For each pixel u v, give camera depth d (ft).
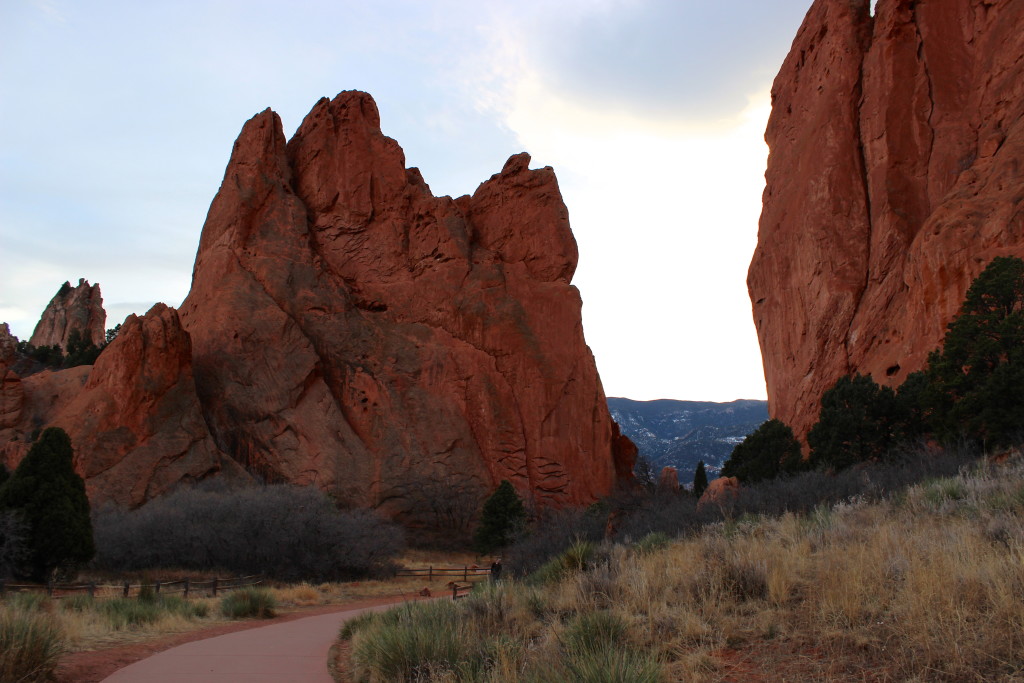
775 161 218.79
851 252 177.88
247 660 37.45
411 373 222.07
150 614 54.39
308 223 245.24
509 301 234.99
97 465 166.71
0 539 79.00
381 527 131.85
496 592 37.37
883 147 178.60
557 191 255.70
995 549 25.79
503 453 216.95
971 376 88.22
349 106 255.91
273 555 112.78
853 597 24.45
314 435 198.90
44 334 428.56
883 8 191.72
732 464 153.28
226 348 204.74
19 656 28.02
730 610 27.55
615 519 85.92
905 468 64.90
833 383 169.68
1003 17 169.78
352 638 43.04
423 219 248.11
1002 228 128.77
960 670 18.34
